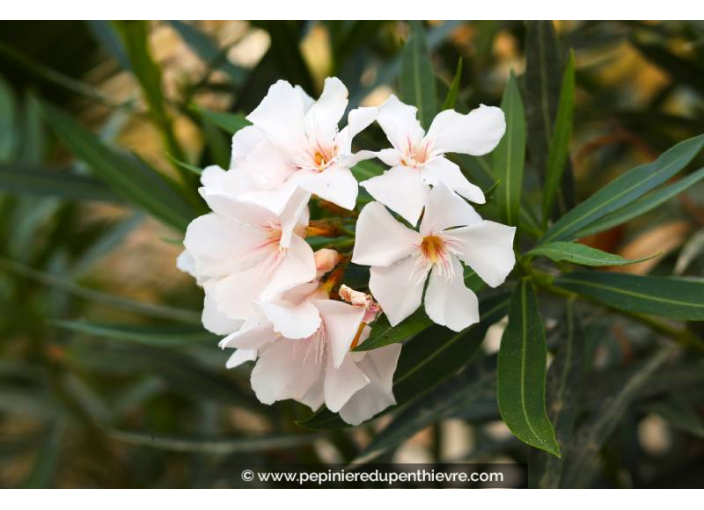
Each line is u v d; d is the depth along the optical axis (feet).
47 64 2.39
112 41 2.22
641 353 2.19
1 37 2.31
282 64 2.08
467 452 2.35
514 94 1.72
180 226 2.02
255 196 1.57
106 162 2.02
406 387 1.68
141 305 2.18
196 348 2.38
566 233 1.70
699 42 2.09
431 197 1.53
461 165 1.80
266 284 1.57
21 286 2.43
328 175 1.55
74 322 1.96
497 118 1.60
